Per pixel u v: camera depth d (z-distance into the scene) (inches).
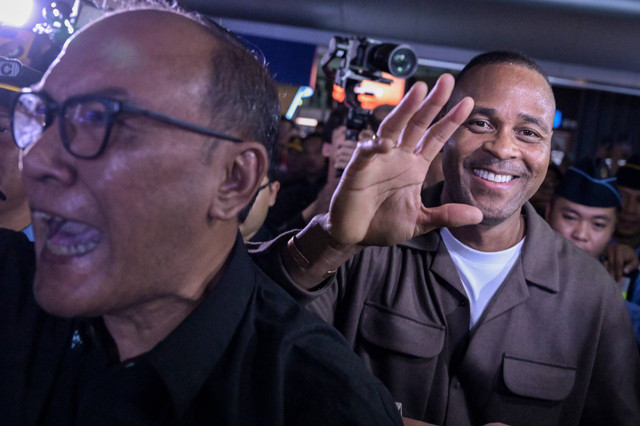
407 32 177.6
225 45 27.6
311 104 267.1
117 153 24.5
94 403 29.2
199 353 28.1
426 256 54.6
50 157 24.6
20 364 31.5
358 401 27.3
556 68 183.2
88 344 31.1
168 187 25.3
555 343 53.0
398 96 154.9
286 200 122.7
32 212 26.4
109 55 25.2
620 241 115.0
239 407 27.6
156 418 28.3
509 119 50.4
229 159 27.2
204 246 28.1
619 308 54.7
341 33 179.3
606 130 280.4
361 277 54.4
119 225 25.0
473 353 52.3
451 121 35.6
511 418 52.4
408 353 52.5
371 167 34.1
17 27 50.7
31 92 26.1
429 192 58.0
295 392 27.8
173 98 25.1
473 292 53.9
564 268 54.7
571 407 54.1
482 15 171.9
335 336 32.0
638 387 54.9
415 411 53.1
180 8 33.4
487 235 53.2
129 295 26.5
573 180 87.1
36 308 33.4
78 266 25.3
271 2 174.1
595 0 165.5
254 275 32.2
